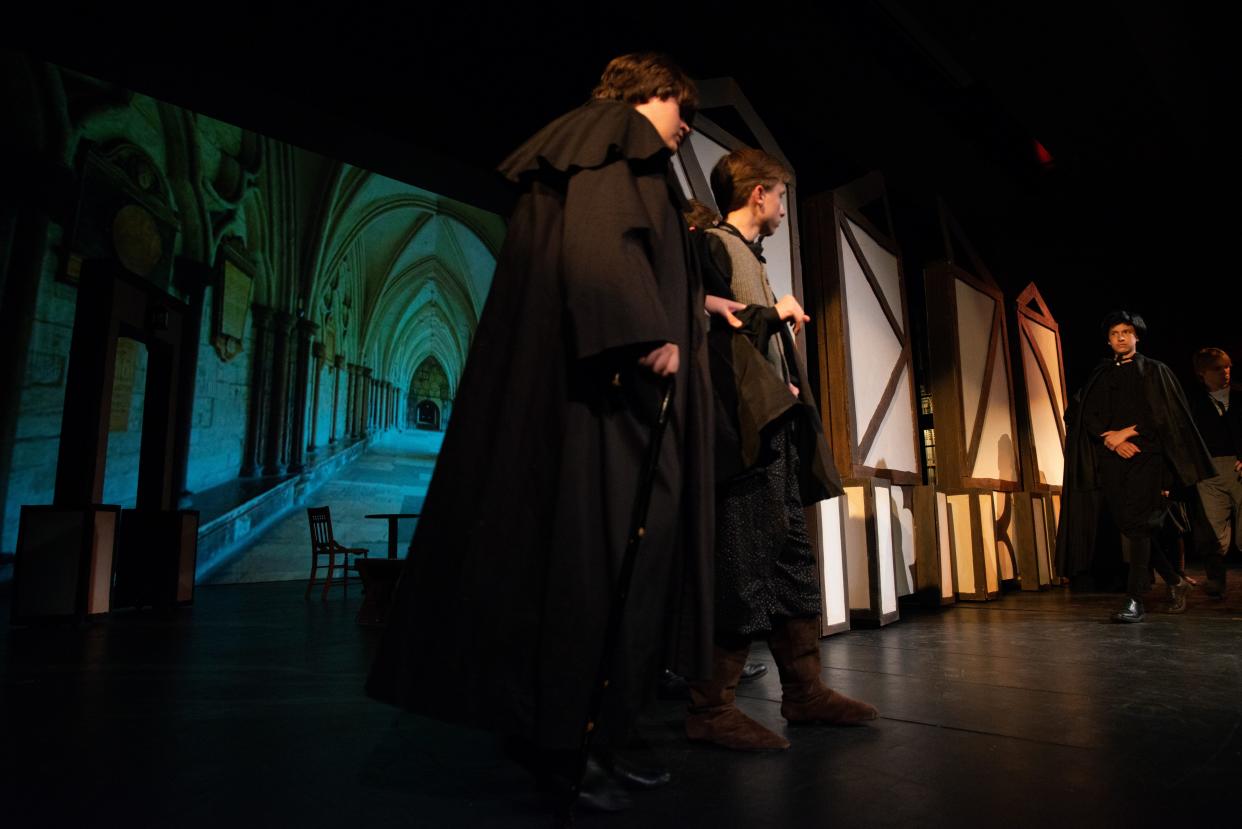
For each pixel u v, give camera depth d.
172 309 6.43
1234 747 1.52
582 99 4.37
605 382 1.20
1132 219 8.23
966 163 6.95
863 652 2.94
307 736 1.76
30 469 7.07
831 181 6.61
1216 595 4.90
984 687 2.19
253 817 1.18
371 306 21.94
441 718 1.12
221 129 10.66
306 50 3.50
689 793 1.28
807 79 5.58
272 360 13.36
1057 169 7.73
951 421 5.29
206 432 11.07
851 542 3.91
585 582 1.12
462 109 3.98
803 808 1.19
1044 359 7.13
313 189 14.12
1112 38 5.50
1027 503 5.96
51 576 4.77
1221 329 8.27
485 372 1.27
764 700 2.10
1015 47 5.63
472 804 1.24
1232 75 6.12
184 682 2.56
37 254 7.10
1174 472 3.73
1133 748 1.52
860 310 4.29
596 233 1.14
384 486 16.70
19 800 1.28
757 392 1.57
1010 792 1.25
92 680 2.61
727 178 1.98
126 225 8.57
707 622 1.24
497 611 1.14
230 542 10.59
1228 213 8.00
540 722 1.08
